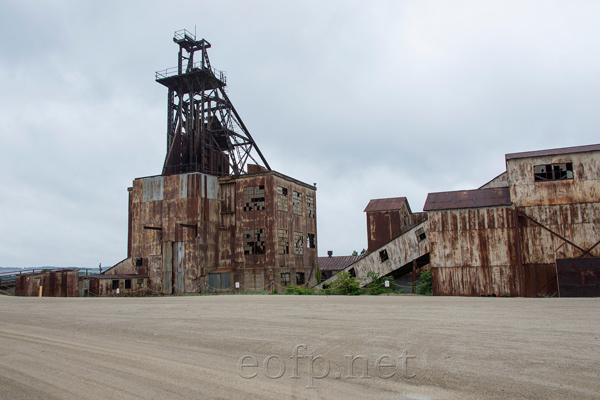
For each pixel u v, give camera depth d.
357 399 5.98
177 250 38.72
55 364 8.59
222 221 40.97
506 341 8.97
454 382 6.52
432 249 29.03
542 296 26.64
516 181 28.08
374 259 34.31
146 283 39.25
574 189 26.97
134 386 6.95
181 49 46.47
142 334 11.62
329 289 31.89
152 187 40.94
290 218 41.38
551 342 8.73
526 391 6.01
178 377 7.34
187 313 15.94
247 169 46.75
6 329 13.55
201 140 44.00
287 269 39.69
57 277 36.16
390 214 47.72
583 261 25.25
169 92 46.62
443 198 30.77
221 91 47.31
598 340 8.81
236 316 14.48
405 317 12.98
